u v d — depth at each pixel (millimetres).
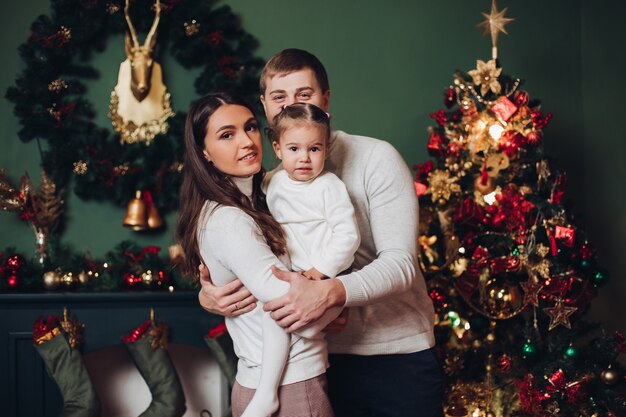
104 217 3506
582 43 3920
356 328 2035
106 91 3494
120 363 3666
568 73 3918
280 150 1894
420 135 3787
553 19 3906
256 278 1735
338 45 3730
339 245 1799
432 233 3084
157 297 3162
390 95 3770
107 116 3498
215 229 1798
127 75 3457
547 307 3006
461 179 3088
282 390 1773
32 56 3355
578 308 3027
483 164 3002
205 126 1878
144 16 3436
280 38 3678
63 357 3027
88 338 3143
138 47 3332
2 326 3100
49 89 3357
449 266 3023
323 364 1843
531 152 3092
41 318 3066
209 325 3225
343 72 3734
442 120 3133
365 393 2076
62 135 3383
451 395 3043
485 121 3031
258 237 1780
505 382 3072
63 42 3336
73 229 3479
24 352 3105
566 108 3910
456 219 2961
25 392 3102
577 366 2947
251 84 3482
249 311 1847
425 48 3801
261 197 1995
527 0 3887
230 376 3180
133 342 3125
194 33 3432
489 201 2990
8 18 3439
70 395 3004
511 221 2916
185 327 3215
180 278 3279
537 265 2914
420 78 3791
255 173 1954
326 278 1795
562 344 2986
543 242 2967
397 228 1922
